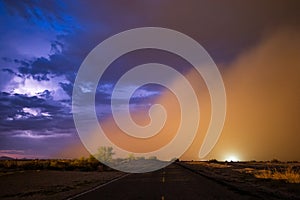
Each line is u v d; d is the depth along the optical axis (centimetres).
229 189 2022
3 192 2162
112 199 1569
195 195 1692
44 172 4312
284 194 1678
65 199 1638
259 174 3522
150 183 2550
